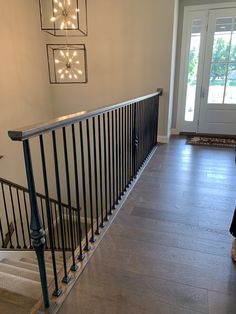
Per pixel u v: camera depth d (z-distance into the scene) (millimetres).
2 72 3387
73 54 4312
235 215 1540
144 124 3316
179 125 5109
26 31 3814
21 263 2416
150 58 4070
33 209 1090
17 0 3561
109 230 1910
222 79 4625
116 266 1538
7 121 3555
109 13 4004
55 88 4621
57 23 4145
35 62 4098
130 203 2324
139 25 3955
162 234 1861
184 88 4859
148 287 1389
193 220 2045
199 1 4352
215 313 1237
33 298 1510
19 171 3848
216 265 1553
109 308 1264
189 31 4547
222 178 2893
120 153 2373
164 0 3748
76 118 1318
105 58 4242
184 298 1320
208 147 4160
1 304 1466
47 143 4430
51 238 1257
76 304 1281
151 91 4227
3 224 3559
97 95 4469
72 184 4711
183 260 1595
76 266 1526
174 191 2564
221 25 4363
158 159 3568
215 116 4867
